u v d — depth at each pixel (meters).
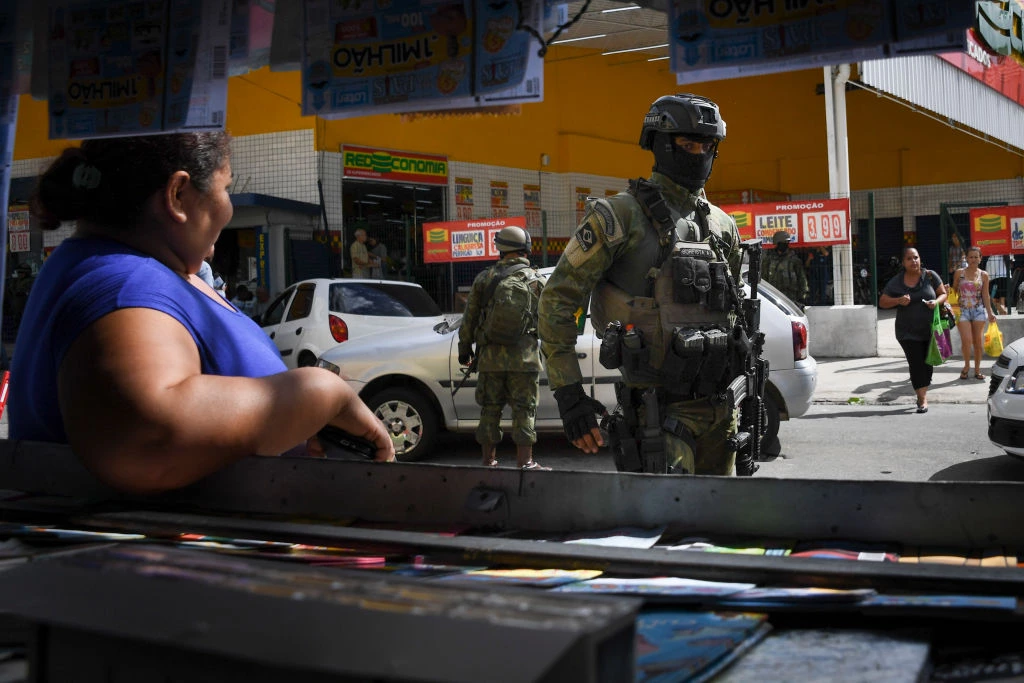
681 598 1.06
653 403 2.82
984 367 11.58
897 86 9.08
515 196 20.52
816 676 0.87
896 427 8.34
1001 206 15.20
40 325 1.56
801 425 8.61
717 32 1.87
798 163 25.61
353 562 1.24
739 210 13.57
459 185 19.25
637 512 1.37
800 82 25.30
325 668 0.60
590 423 2.93
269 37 2.63
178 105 2.57
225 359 1.59
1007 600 0.99
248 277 17.14
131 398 1.38
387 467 1.49
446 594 0.69
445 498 1.46
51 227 1.69
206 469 1.45
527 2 2.22
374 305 10.17
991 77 11.41
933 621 1.00
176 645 0.64
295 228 16.78
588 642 0.60
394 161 17.97
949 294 10.85
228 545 1.34
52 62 2.71
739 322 2.99
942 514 1.24
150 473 1.41
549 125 21.28
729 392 2.86
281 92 16.94
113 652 0.69
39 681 0.71
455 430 7.12
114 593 0.72
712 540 1.31
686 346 2.75
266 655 0.61
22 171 16.25
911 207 25.30
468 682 0.57
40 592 0.74
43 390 1.56
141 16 2.60
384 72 2.40
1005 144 13.09
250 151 17.28
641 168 23.58
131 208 1.62
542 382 6.97
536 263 20.48
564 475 1.41
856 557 1.21
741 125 26.09
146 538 1.38
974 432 7.95
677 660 0.88
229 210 1.72
